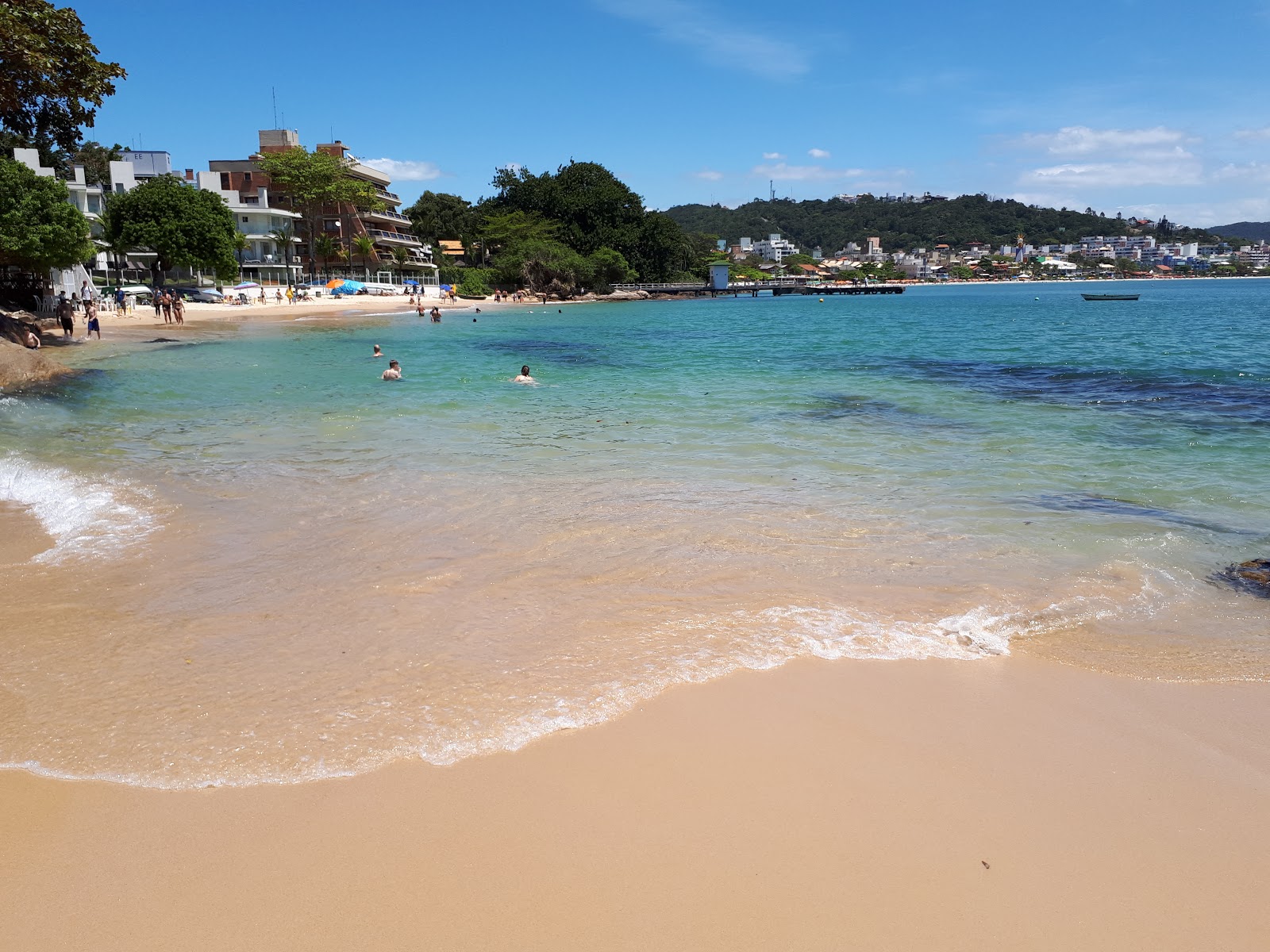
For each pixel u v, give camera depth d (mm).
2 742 4184
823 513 8664
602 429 14203
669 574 6785
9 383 18078
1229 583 6688
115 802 3701
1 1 24719
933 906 3143
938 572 6867
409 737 4250
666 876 3279
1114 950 2947
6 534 7801
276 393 18781
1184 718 4602
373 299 79688
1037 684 4969
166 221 56156
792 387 20547
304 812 3643
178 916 3043
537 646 5379
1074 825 3648
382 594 6289
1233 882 3301
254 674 4945
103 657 5180
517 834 3514
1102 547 7531
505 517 8453
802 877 3289
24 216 31016
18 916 3041
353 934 2957
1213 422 14625
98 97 27469
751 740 4277
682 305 98125
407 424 14602
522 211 118062
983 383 20953
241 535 7809
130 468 10711
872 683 4934
